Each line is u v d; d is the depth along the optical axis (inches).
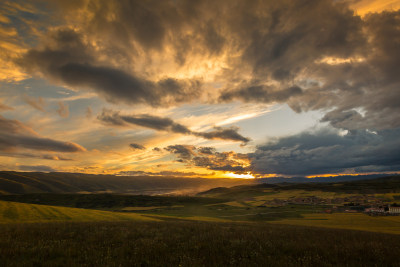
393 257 338.3
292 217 4074.8
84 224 733.9
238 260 310.0
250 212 5315.0
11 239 408.8
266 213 4975.4
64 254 316.8
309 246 411.2
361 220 2974.9
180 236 508.4
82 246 368.2
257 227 856.3
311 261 307.7
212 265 284.7
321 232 702.5
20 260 280.5
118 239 444.5
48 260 287.3
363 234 699.4
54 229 568.1
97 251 337.7
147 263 286.8
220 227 763.4
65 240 413.4
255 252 347.6
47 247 349.1
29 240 406.6
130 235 502.3
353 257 339.3
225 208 6584.6
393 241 549.0
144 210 6530.5
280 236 546.9
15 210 1972.2
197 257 319.9
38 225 693.9
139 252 339.6
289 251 376.5
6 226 653.3
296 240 486.3
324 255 345.1
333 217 3609.7
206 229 673.0
